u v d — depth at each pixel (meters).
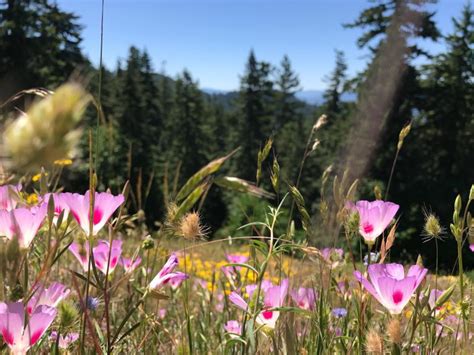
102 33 1.02
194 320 2.23
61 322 1.17
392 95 24.11
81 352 1.16
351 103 29.05
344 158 24.47
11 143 0.39
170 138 50.31
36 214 1.00
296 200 1.50
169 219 1.17
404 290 1.29
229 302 2.36
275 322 1.48
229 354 1.69
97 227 1.17
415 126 26.17
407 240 16.75
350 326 1.82
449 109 28.52
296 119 50.62
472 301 1.55
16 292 0.98
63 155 0.40
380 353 1.32
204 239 1.28
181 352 1.42
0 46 24.77
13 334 0.92
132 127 41.69
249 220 1.76
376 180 23.84
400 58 23.19
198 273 3.97
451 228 1.45
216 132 55.50
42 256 1.41
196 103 50.44
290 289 1.66
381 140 24.30
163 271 1.27
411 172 25.02
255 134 46.31
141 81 48.56
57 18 26.72
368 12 25.66
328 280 1.70
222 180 1.03
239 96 47.72
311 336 1.69
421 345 1.64
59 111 0.40
